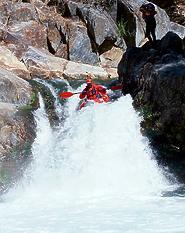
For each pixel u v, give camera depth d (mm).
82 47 46062
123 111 27734
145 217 16344
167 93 25484
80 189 21453
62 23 46125
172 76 25375
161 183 22453
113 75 42969
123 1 50906
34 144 25984
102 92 29172
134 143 25484
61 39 45938
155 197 19734
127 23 50656
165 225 15227
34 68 38250
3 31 40688
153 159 24406
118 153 24797
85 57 46188
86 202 19062
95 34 47094
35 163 23844
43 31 44875
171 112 25266
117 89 30141
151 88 27031
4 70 31656
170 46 29641
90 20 47469
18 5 45281
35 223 15953
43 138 27000
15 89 29406
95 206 18297
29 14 45250
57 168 23516
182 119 24812
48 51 45281
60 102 31406
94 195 20375
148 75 27859
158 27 52094
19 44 40625
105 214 16922
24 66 37906
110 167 23609
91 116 27469
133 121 27000
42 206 18562
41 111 29422
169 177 22953
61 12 49562
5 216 17000
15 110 27781
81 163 23953
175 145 25297
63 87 34094
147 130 26453
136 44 50125
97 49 47688
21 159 24234
